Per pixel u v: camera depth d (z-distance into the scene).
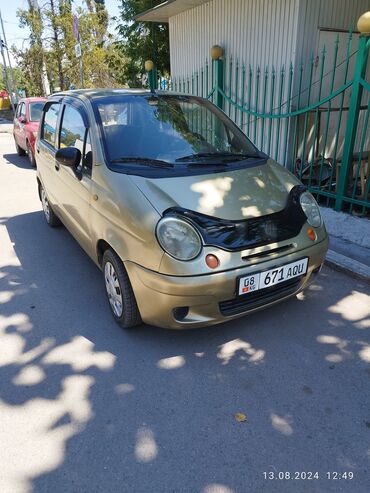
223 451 2.13
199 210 2.71
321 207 5.08
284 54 5.39
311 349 2.91
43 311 3.49
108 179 3.06
